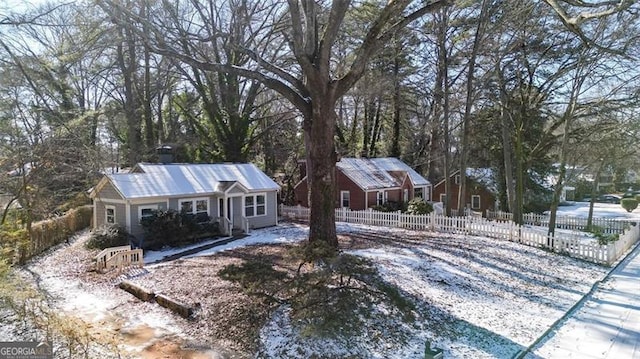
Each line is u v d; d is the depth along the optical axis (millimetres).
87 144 18328
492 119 26062
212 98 28422
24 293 8164
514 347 8055
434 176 36500
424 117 33188
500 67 21828
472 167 32875
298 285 8656
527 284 12211
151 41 13578
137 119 29969
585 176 44781
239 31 20078
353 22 20812
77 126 18109
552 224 18078
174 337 8609
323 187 13586
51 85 18281
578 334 8836
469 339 8383
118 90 33219
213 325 8922
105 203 19125
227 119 29875
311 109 13680
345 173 26703
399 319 8727
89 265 14555
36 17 10398
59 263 15195
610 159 23828
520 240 18109
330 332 7547
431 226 21062
